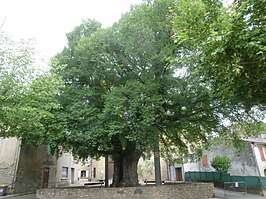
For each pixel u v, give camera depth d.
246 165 23.81
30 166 22.33
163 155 22.16
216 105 13.57
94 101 14.81
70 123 13.60
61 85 11.97
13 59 10.26
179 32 5.30
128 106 12.34
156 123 14.21
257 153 23.95
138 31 12.55
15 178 20.05
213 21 4.84
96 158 19.77
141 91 12.52
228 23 4.38
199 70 5.50
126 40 13.02
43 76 11.38
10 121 10.38
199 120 14.58
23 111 10.02
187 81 12.34
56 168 27.62
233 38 4.18
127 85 12.84
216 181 23.89
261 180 18.45
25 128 11.36
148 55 12.96
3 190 18.39
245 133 16.62
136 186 15.28
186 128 14.66
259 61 4.21
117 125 12.31
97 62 14.20
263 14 4.34
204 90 12.27
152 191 14.34
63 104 14.26
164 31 12.48
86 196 14.31
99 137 13.52
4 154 20.73
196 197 15.59
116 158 18.56
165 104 14.52
